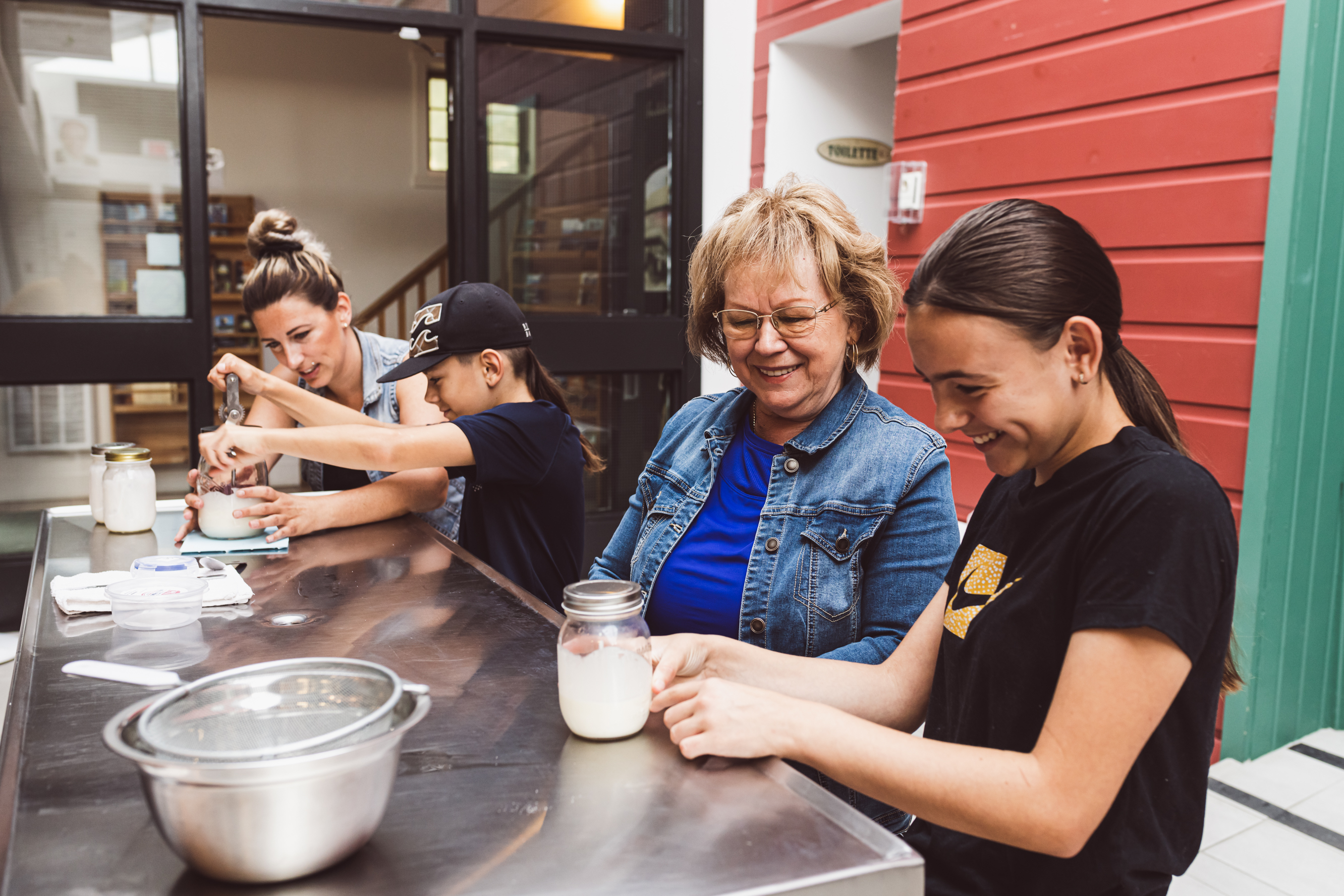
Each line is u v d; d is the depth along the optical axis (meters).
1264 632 2.40
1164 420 0.92
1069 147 2.77
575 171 3.98
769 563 1.30
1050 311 0.82
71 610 1.23
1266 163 2.27
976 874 0.95
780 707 0.85
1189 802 0.86
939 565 1.23
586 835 0.70
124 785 0.77
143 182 3.43
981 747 0.93
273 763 0.60
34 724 0.89
